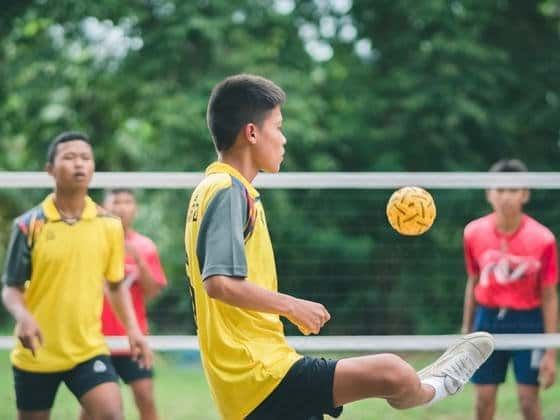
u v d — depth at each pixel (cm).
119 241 886
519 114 2628
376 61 2733
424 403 650
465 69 2562
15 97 2614
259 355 614
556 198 2264
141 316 1079
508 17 2773
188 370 1895
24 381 857
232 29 2498
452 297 1820
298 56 2603
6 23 2766
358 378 614
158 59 2531
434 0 2558
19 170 2694
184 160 2422
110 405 829
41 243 849
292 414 618
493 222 1080
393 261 2005
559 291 1698
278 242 2227
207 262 596
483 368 1064
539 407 1058
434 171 2616
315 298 1708
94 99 2628
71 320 847
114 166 2655
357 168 2628
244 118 643
